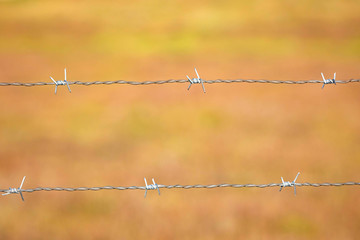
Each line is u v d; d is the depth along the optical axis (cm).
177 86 3152
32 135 2072
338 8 7450
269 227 1159
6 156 1748
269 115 2369
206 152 1786
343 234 1118
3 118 2361
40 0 8481
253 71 3881
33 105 2673
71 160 1712
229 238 1106
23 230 1126
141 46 5400
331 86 3109
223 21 6819
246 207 1259
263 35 5869
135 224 1169
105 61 4419
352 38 5541
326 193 1356
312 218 1193
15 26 6438
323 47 5053
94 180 1499
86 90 3100
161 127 2203
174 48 5269
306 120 2281
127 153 1806
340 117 2336
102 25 6644
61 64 4269
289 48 5022
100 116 2414
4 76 3725
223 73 3825
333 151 1786
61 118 2395
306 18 6912
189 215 1212
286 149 1812
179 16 7200
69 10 7625
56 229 1141
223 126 2191
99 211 1246
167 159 1709
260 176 1520
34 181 1482
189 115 2392
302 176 1521
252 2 8012
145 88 3081
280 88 3061
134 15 7306
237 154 1752
